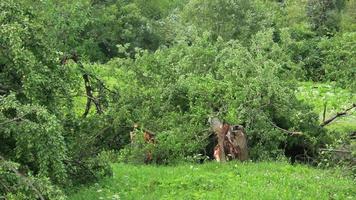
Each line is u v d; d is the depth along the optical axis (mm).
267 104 18359
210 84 18484
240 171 14938
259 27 45156
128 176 14273
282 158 17062
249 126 17859
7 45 11438
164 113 18203
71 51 16547
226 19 44812
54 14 16094
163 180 13828
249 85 18203
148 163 16953
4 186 9539
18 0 13086
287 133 18109
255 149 17594
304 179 14117
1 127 10289
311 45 33094
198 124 17750
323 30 54688
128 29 57500
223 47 22375
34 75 11367
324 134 18500
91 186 13281
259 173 14664
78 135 15180
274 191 12789
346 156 16562
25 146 10727
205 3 44906
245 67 19438
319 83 30469
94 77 17031
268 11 50125
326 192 13086
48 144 10367
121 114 17125
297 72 22750
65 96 13102
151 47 59031
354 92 21125
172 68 19812
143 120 17625
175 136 16844
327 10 58188
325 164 16922
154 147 16844
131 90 18109
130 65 19250
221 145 16891
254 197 12367
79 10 16531
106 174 13875
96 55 54312
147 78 19141
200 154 17031
